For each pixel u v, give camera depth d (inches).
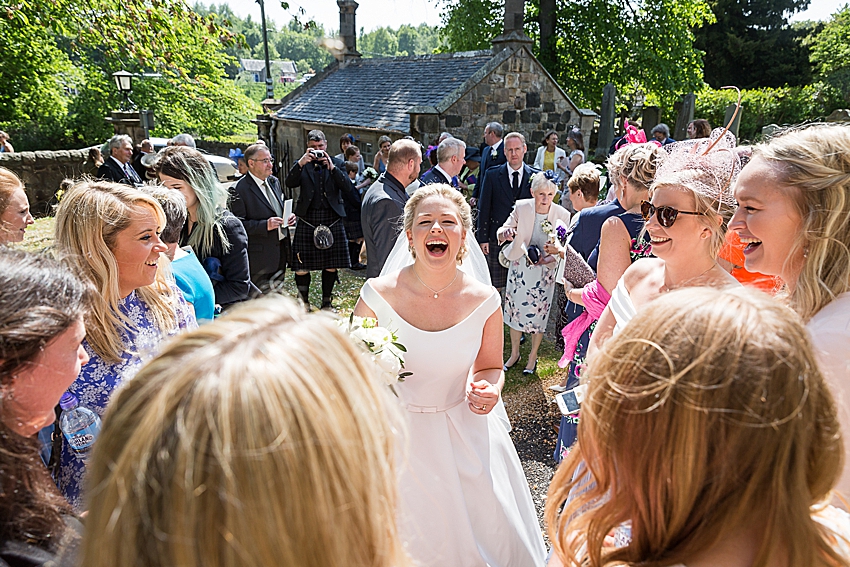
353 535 25.6
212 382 24.1
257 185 197.8
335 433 24.9
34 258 43.6
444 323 86.7
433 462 83.9
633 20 703.1
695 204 73.9
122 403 26.5
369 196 184.1
